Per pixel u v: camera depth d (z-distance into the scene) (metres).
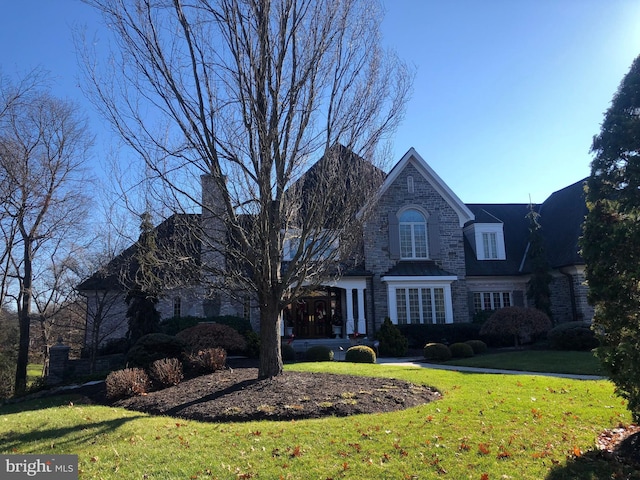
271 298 10.59
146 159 9.43
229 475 5.43
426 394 9.79
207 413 8.40
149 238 10.32
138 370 12.04
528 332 19.97
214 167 9.45
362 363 16.69
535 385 10.90
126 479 5.47
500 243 26.16
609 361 6.54
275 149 9.83
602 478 5.20
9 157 20.89
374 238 24.14
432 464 5.58
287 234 11.00
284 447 6.23
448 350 18.52
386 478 5.23
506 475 5.25
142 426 7.73
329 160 9.93
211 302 21.55
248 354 18.50
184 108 9.30
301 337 24.94
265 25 9.38
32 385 18.86
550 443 6.31
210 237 9.97
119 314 22.98
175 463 5.86
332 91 10.02
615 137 6.70
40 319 24.48
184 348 14.30
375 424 7.17
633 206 6.53
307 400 8.68
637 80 6.60
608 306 6.50
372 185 10.41
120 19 9.09
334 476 5.29
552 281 23.17
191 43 9.39
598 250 6.63
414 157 25.12
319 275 10.66
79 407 10.46
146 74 9.25
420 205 24.95
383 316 23.50
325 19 9.72
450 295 23.83
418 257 24.61
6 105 20.88
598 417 7.69
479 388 10.48
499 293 25.59
